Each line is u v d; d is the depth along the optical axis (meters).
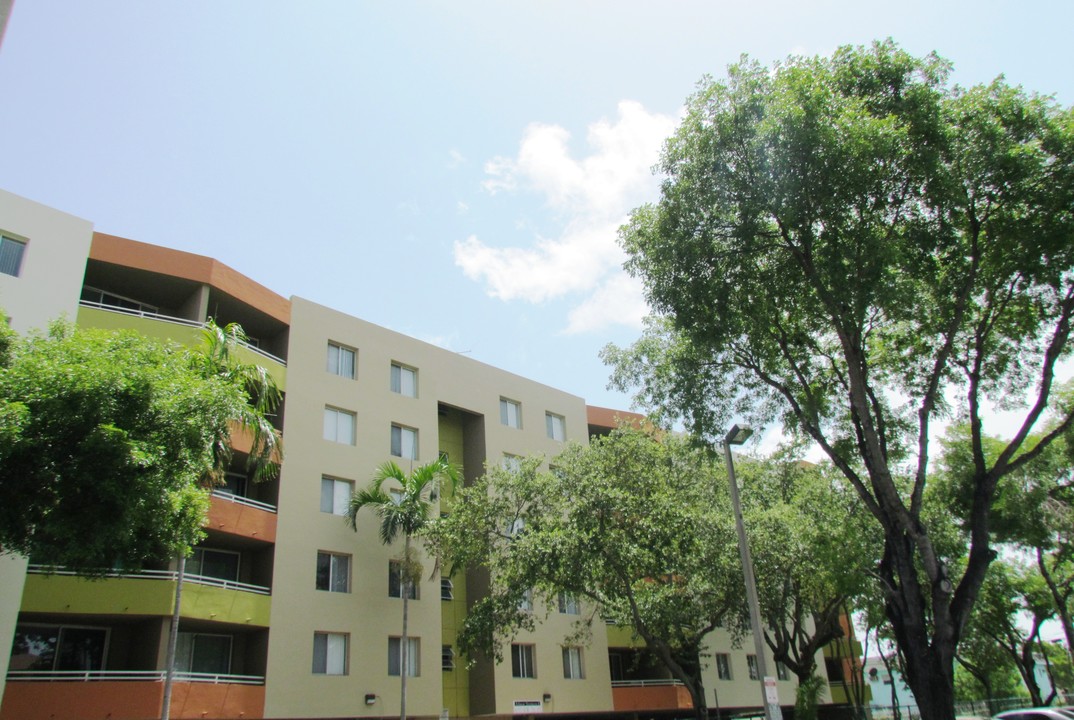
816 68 16.48
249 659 24.23
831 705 45.56
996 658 46.16
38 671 19.81
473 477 34.38
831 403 20.34
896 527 16.55
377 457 29.75
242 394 16.98
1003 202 16.66
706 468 28.78
